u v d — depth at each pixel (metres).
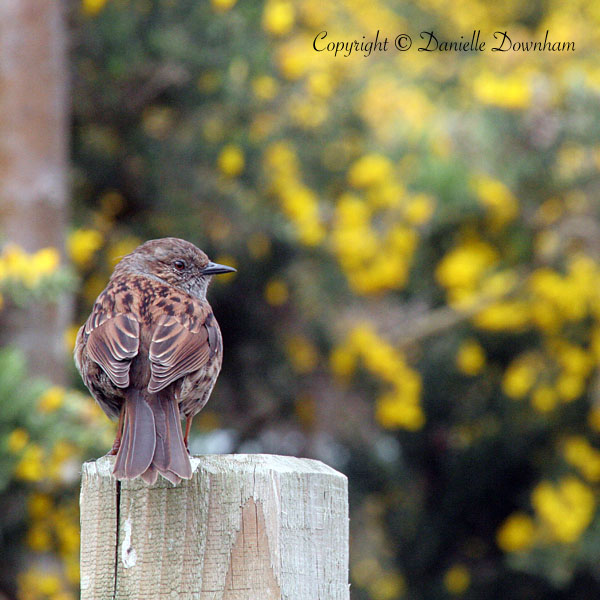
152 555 4.34
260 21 12.88
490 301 13.77
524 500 15.38
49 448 8.88
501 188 12.99
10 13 10.84
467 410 15.27
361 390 14.61
